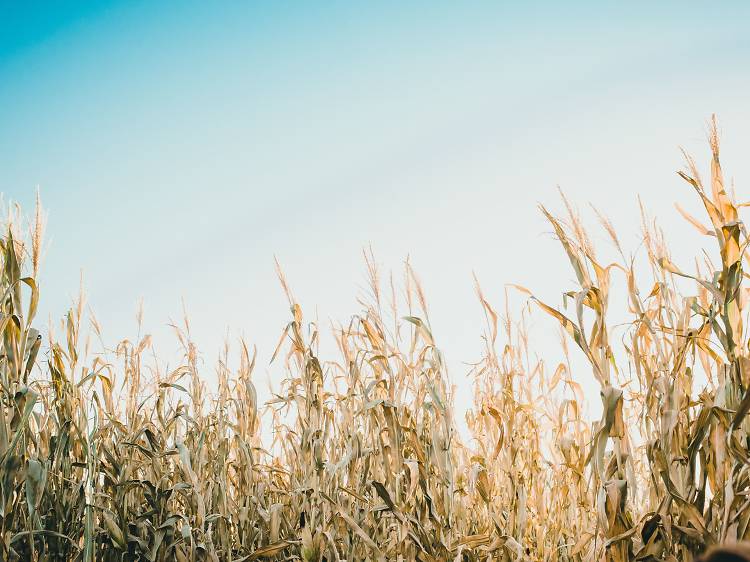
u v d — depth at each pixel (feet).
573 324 15.02
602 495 14.48
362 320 16.98
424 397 16.71
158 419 17.63
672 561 14.03
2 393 15.14
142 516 16.49
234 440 17.74
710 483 14.28
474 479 16.10
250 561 15.88
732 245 14.33
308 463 16.51
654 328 14.80
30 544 15.05
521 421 17.17
